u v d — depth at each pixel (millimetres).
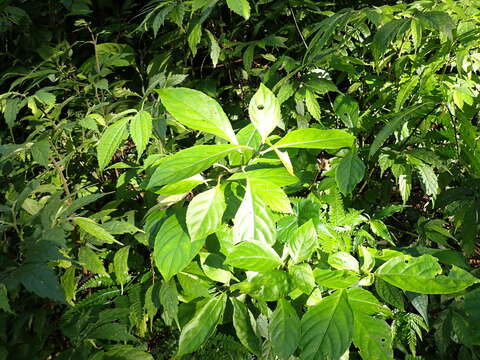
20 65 2600
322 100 2324
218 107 1100
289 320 1116
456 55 1614
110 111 2078
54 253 1137
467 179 1813
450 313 1624
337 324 1069
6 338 1444
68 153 1829
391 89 1916
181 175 989
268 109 1148
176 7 1821
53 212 1323
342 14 1583
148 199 1550
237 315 1246
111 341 1614
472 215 1728
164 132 1543
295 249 1183
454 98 1677
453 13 1666
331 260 1259
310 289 1140
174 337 1530
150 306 1389
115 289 1562
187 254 1069
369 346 1087
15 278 1082
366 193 1998
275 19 2463
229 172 1229
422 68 1933
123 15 2799
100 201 2023
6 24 2307
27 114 2361
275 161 1171
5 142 2328
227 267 1261
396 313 1656
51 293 1067
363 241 1638
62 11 2795
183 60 2383
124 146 2107
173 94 1076
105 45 2293
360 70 2152
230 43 2240
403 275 1175
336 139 1105
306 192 1975
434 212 2156
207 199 1081
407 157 1790
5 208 1338
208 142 1835
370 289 1600
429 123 1834
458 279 1122
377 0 2438
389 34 1456
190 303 1386
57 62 2176
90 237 1445
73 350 1376
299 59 2279
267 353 1379
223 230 1257
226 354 1424
